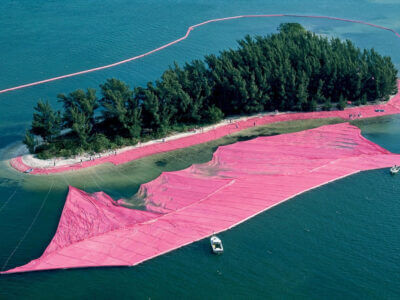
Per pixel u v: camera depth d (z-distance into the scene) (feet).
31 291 239.09
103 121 401.90
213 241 265.75
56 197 318.65
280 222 287.69
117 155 371.97
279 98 435.12
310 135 390.63
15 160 366.84
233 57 440.04
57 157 367.86
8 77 517.55
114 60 564.71
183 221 287.89
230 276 247.70
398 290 239.30
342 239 273.33
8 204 311.47
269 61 431.02
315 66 437.17
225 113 437.17
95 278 246.68
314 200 307.99
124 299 234.17
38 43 617.21
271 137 389.39
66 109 384.88
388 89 445.78
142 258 259.19
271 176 334.65
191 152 375.66
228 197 310.86
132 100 388.37
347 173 336.08
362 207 301.22
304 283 243.19
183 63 552.82
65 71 533.96
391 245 268.82
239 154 364.17
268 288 240.32
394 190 317.63
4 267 255.09
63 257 259.80
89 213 294.25
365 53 457.68
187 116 414.62
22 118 434.30
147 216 292.61
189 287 241.35
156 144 388.78
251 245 268.82
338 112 438.40
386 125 414.21
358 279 245.65
